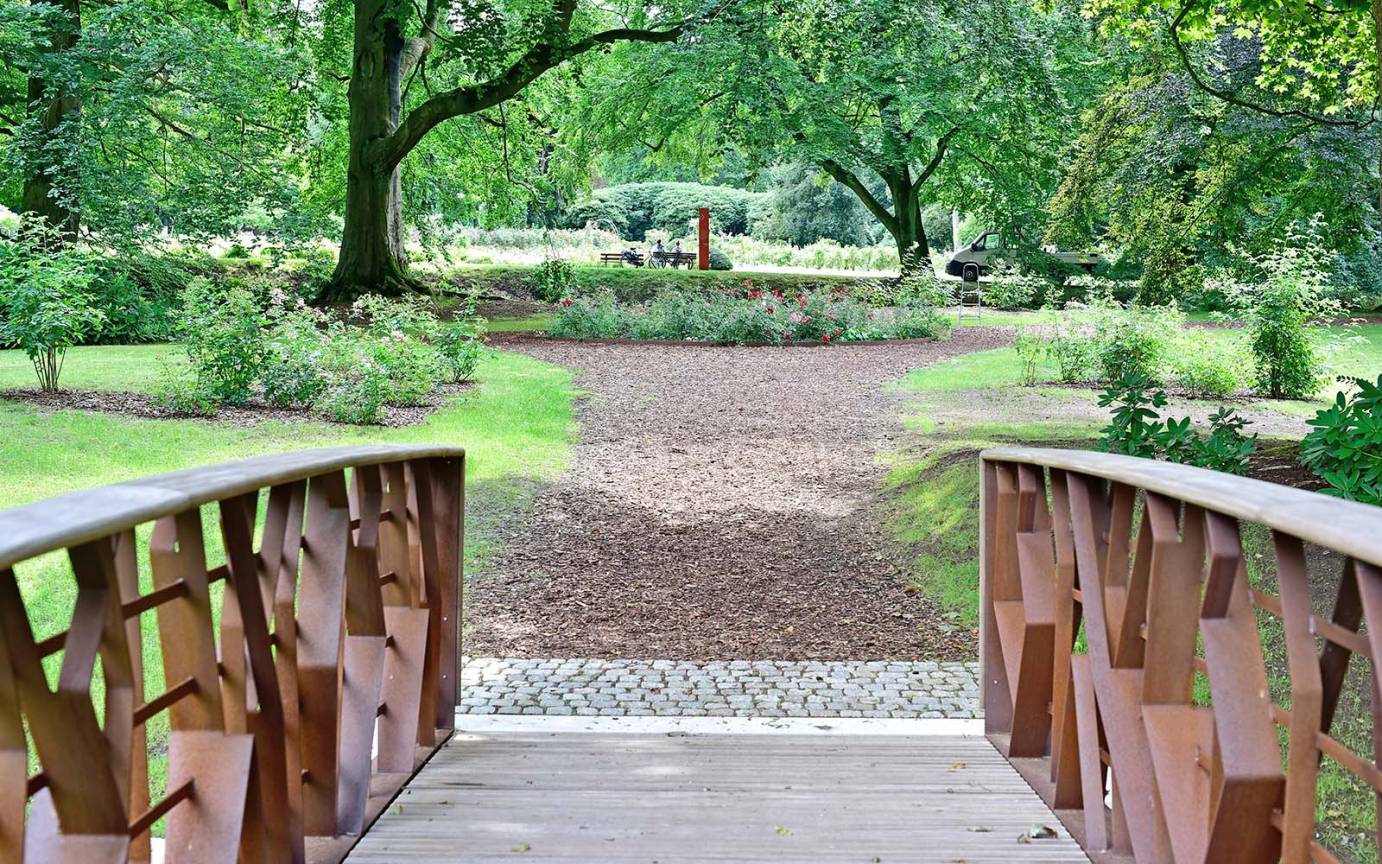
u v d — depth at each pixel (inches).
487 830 129.3
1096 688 119.5
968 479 382.0
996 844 125.3
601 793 143.9
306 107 1099.3
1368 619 65.8
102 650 73.2
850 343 919.7
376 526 139.6
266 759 104.1
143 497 76.1
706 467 458.9
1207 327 903.1
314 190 1238.9
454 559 181.2
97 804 70.9
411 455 144.7
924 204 1612.9
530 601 295.0
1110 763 119.8
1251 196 729.6
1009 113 1179.9
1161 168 704.4
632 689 229.6
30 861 71.1
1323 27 516.1
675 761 160.7
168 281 904.9
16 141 832.9
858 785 147.8
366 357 530.6
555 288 1285.7
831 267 2032.5
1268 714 83.4
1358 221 726.5
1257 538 257.6
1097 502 129.8
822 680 236.1
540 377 684.1
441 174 1337.4
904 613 285.7
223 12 1043.3
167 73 850.1
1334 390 632.4
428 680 165.0
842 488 423.2
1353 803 160.2
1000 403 603.2
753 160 1043.9
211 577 94.6
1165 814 98.3
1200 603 102.4
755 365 765.9
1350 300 1165.1
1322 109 672.4
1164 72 706.8
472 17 912.3
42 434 426.0
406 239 1475.1
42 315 528.4
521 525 366.3
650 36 983.6
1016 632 163.3
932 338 964.0
